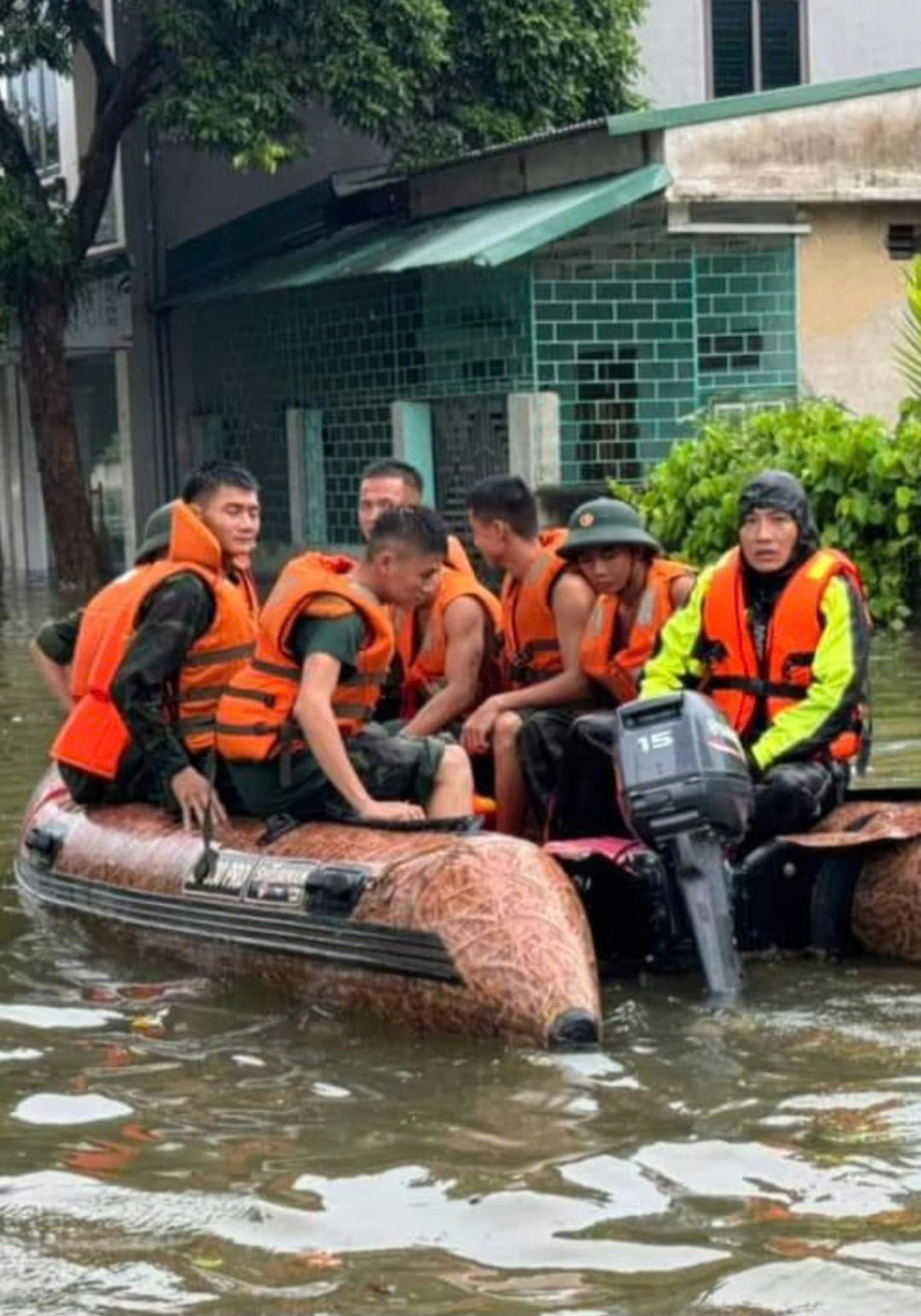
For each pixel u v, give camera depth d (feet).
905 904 20.79
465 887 18.81
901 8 79.46
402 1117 16.20
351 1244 13.60
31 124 80.69
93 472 81.97
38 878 24.61
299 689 21.34
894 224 60.29
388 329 64.80
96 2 72.95
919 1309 12.32
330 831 20.86
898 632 46.75
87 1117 16.47
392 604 21.75
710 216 58.29
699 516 50.34
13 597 68.33
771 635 21.88
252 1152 15.48
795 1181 14.47
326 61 62.85
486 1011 18.20
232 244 74.59
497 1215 14.02
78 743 24.45
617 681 23.15
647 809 19.94
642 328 58.65
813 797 21.48
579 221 55.11
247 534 23.44
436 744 21.67
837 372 60.29
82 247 68.49
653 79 77.10
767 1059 17.44
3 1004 20.07
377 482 26.08
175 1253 13.53
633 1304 12.55
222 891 21.11
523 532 24.08
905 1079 16.78
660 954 20.66
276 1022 19.26
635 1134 15.60
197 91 62.39
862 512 47.39
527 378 58.34
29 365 69.82
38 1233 13.92
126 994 20.40
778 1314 12.33
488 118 66.59
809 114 57.82
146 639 22.30
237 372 73.82
